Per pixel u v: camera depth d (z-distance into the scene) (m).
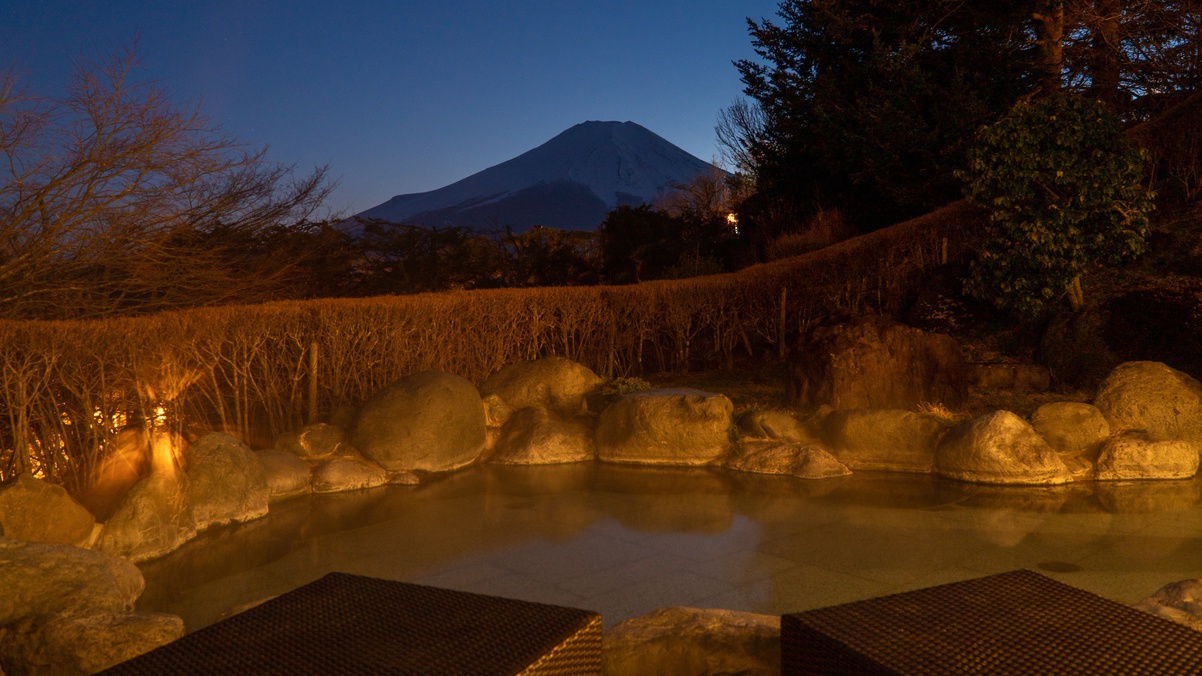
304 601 2.71
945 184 18.72
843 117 20.36
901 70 19.30
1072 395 11.02
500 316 11.73
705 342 15.28
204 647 2.38
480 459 9.16
